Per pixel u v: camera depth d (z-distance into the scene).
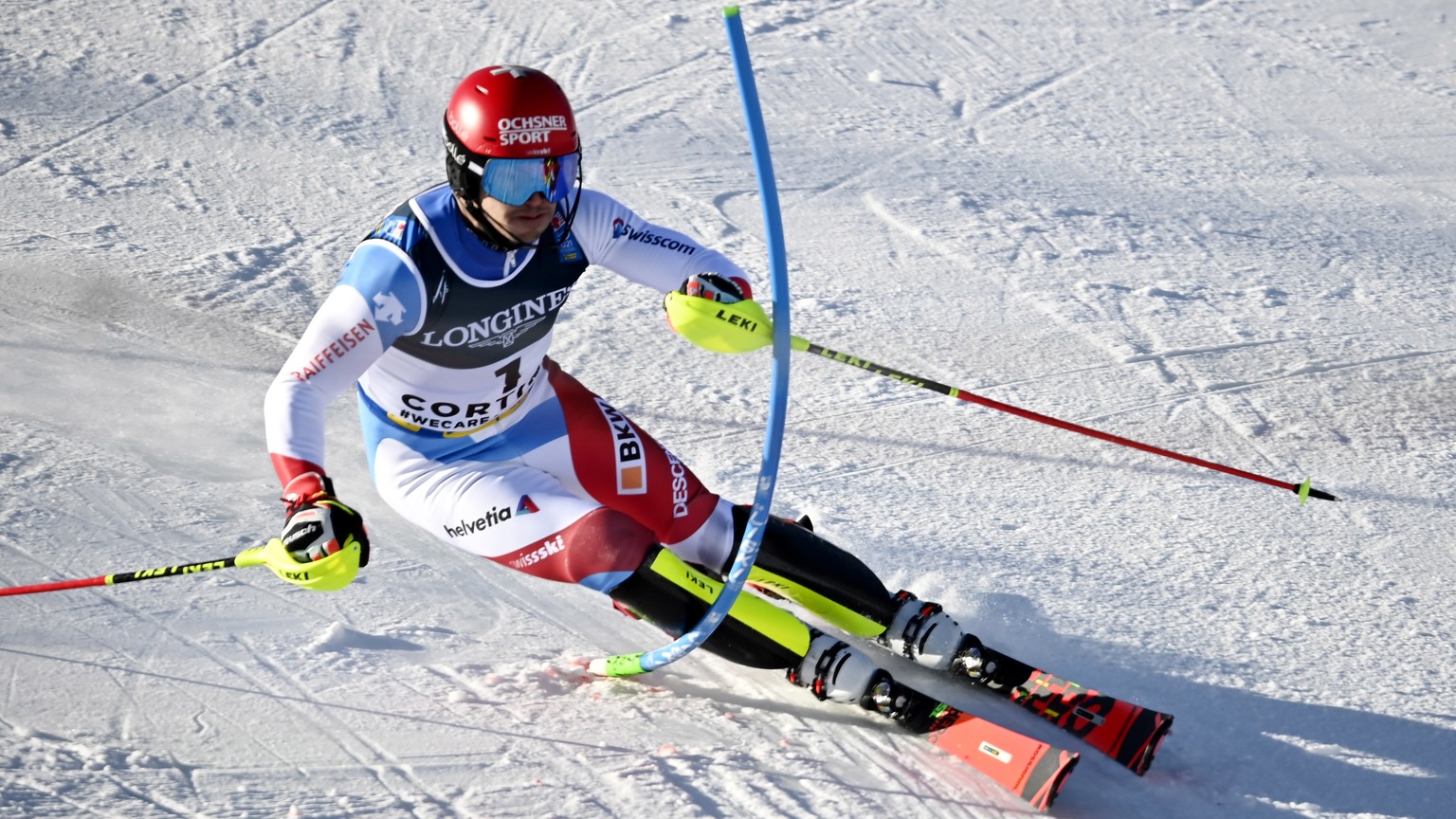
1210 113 37.16
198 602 12.31
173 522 14.03
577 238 10.98
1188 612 13.50
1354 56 42.69
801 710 11.45
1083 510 16.05
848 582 12.02
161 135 29.62
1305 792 10.57
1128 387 20.30
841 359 11.53
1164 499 16.48
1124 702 11.18
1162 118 36.47
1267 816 10.25
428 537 14.52
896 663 12.73
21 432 16.11
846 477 16.70
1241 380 20.78
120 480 14.99
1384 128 36.84
